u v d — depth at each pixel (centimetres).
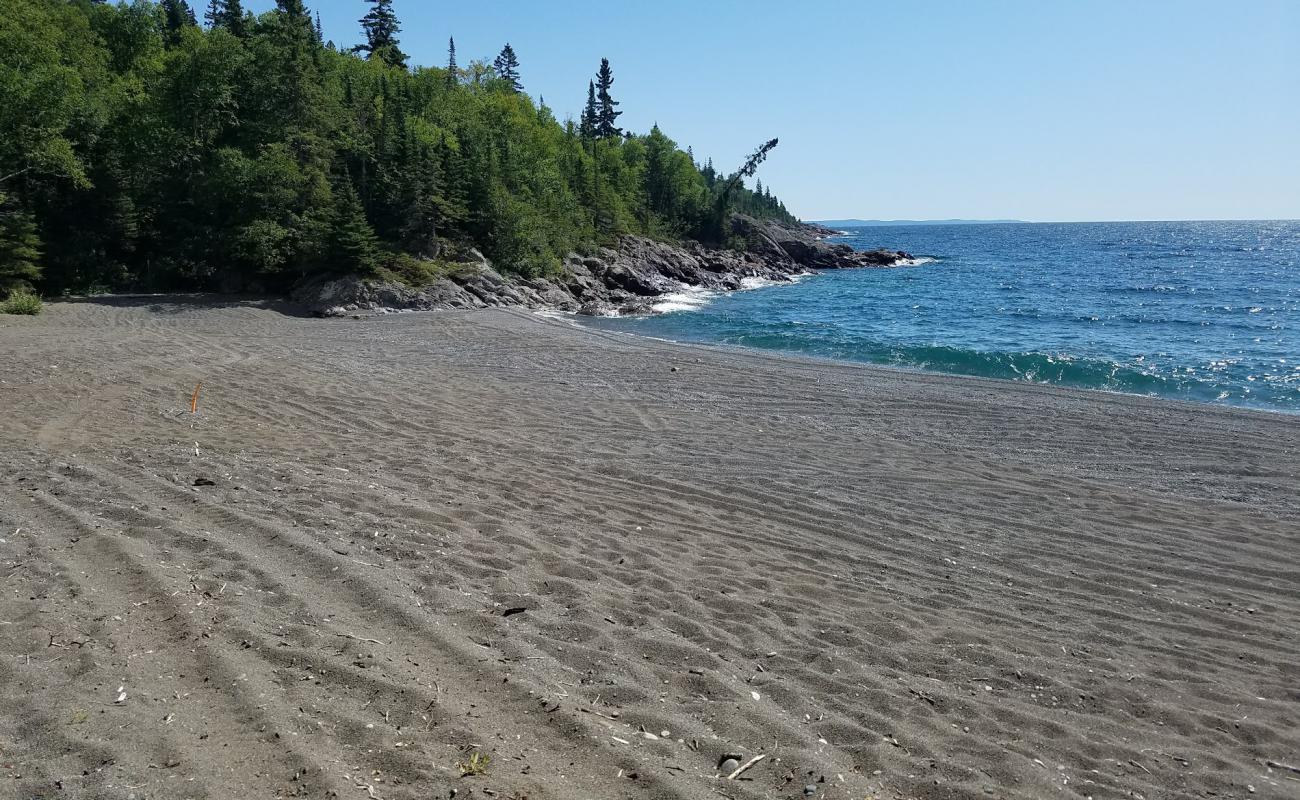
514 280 4006
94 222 3369
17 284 2711
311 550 618
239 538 641
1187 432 1320
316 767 358
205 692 415
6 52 3069
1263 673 538
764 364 1981
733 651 518
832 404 1509
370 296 3103
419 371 1730
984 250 11300
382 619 513
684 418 1361
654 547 723
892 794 371
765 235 7950
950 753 411
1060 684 503
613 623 543
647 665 484
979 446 1218
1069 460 1144
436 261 3653
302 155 3659
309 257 3200
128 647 456
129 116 3616
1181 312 3469
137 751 364
